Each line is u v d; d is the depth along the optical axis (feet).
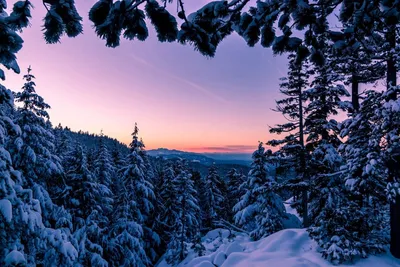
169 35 6.40
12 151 38.27
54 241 26.71
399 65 33.32
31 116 42.01
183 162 91.45
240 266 37.65
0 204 22.04
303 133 57.72
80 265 38.52
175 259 69.46
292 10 6.95
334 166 50.52
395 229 33.42
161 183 99.09
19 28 5.92
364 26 7.30
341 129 44.09
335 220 37.37
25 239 25.41
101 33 6.01
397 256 33.12
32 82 43.47
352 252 32.55
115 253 57.41
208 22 6.78
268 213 58.65
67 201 47.91
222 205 123.75
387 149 32.58
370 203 43.78
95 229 46.70
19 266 21.49
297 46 7.53
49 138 47.55
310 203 59.82
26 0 5.59
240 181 126.41
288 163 58.49
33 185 39.91
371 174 33.63
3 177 23.91
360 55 34.27
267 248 42.22
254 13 7.22
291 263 34.19
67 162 66.80
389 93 32.68
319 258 35.24
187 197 84.58
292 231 45.01
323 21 7.41
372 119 37.63
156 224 85.20
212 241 68.54
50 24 5.81
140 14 6.10
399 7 6.55
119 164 108.58
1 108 30.17
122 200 66.44
